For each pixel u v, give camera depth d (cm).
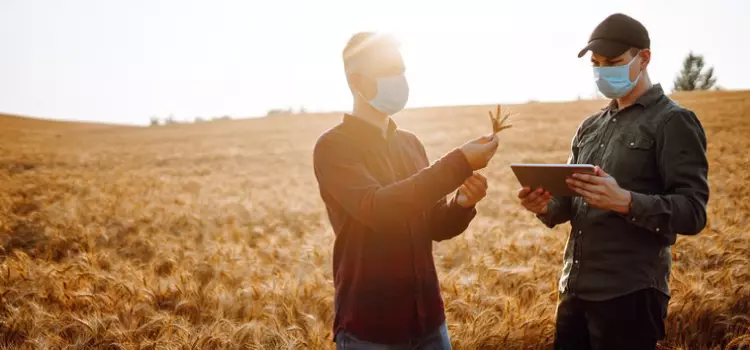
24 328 512
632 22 295
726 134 2809
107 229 1093
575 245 318
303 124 5834
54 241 977
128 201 1574
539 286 585
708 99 4619
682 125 287
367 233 239
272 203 1501
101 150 4228
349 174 230
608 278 299
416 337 244
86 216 1270
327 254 790
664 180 291
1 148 4209
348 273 244
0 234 1048
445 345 257
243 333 474
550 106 5412
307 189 1906
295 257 805
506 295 568
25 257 791
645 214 268
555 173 273
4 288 620
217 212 1377
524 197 299
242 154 3500
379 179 241
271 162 3078
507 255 758
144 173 2677
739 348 424
